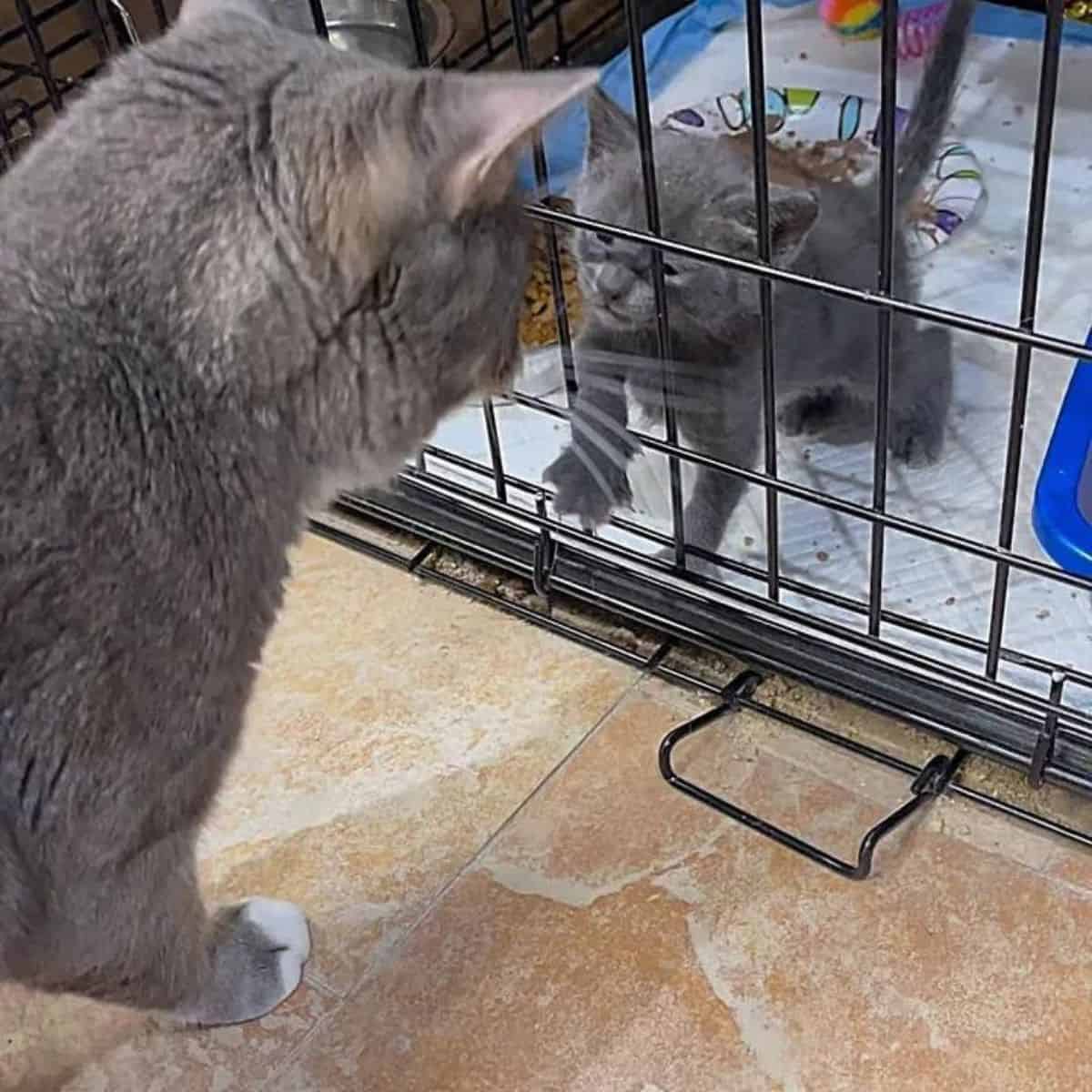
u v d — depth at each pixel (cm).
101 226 75
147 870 88
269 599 87
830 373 128
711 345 122
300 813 118
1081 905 107
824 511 133
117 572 77
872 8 165
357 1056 104
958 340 141
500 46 159
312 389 82
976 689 113
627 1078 102
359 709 125
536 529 129
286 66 77
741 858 112
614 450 127
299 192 75
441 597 134
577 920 110
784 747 119
